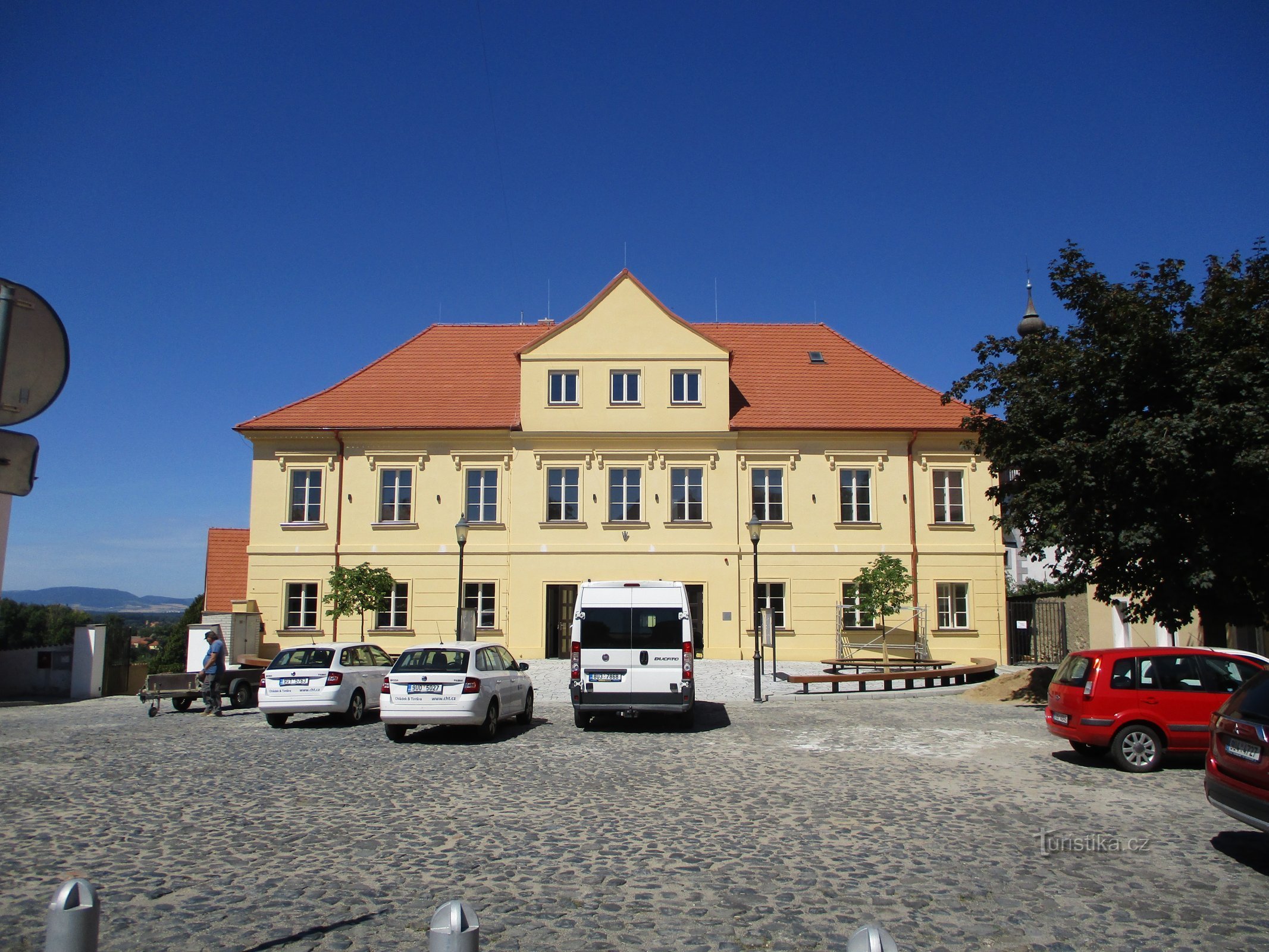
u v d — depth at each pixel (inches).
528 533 1323.8
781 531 1325.0
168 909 261.3
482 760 538.9
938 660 1310.3
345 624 1316.4
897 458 1348.4
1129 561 772.6
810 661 1298.0
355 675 747.4
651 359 1344.7
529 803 412.8
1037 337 836.6
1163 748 492.7
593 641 683.4
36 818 381.4
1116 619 1143.6
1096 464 723.4
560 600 1339.8
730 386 1417.3
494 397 1403.8
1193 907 266.8
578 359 1346.0
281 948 231.3
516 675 708.0
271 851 325.4
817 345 1528.1
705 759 544.4
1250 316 695.7
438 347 1512.1
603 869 302.8
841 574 1318.9
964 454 1352.1
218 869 303.0
